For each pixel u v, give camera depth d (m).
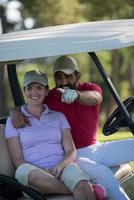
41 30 10.85
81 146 10.44
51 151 9.91
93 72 53.16
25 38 9.18
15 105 11.46
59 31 9.97
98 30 9.45
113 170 10.58
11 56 8.80
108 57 54.16
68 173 9.34
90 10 32.69
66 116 10.39
